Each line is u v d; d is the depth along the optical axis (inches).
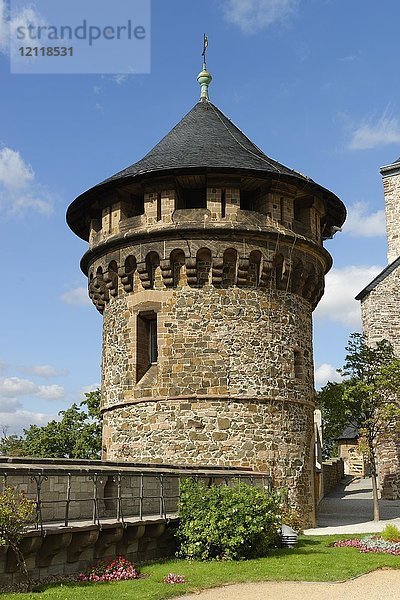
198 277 832.9
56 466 484.4
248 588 462.3
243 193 905.5
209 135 925.2
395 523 926.4
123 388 850.8
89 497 534.0
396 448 1322.6
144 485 602.2
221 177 840.9
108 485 560.7
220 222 828.6
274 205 860.0
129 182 853.8
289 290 876.0
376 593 443.8
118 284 882.8
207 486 655.8
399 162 1558.8
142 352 854.5
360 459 1795.0
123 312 870.4
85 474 478.6
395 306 1385.3
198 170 821.2
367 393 1006.4
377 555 599.8
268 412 823.1
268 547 628.1
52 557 453.1
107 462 565.9
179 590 447.8
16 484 457.4
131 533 524.1
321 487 1368.1
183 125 955.3
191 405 806.5
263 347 835.4
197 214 832.9
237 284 836.6
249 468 786.8
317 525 911.0
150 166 848.3
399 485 1314.0
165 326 828.6
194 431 800.3
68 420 1521.9
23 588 418.6
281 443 825.5
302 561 562.9
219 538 572.1
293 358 863.1
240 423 805.9
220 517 581.9
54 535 439.2
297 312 882.1
